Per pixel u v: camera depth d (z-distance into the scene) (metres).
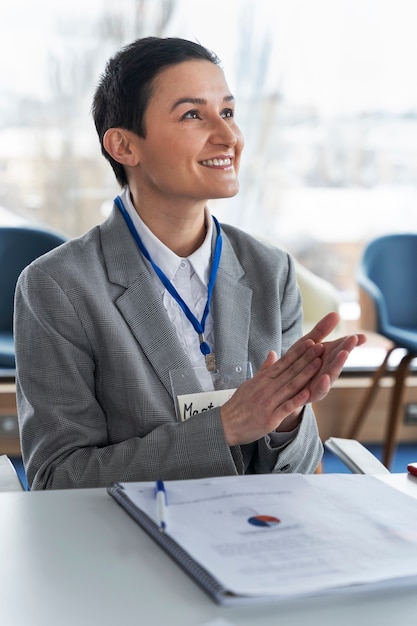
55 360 1.44
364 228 5.04
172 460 1.30
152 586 0.91
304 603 0.88
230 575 0.88
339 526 1.03
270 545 0.96
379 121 4.94
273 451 1.43
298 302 1.69
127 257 1.52
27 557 0.98
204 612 0.85
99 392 1.48
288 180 4.92
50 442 1.41
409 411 4.09
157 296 1.50
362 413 3.80
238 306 1.58
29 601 0.88
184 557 0.93
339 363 1.21
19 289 1.50
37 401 1.44
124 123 1.50
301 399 1.24
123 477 1.32
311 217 4.98
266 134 4.83
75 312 1.45
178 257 1.55
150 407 1.43
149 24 4.57
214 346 1.55
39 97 4.57
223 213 4.89
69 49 4.54
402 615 0.85
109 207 4.73
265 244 1.69
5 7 4.46
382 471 1.39
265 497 1.12
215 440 1.29
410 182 5.04
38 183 4.66
